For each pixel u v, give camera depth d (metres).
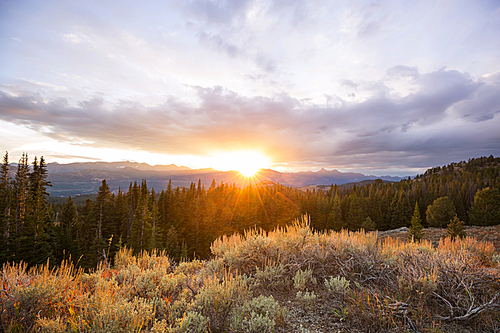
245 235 7.66
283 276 5.45
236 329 3.36
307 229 6.50
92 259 28.94
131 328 3.00
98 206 45.34
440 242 7.84
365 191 107.12
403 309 3.82
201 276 5.57
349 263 5.48
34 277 4.23
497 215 39.03
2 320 3.04
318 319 3.82
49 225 35.44
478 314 3.67
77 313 3.38
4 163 32.97
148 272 5.04
